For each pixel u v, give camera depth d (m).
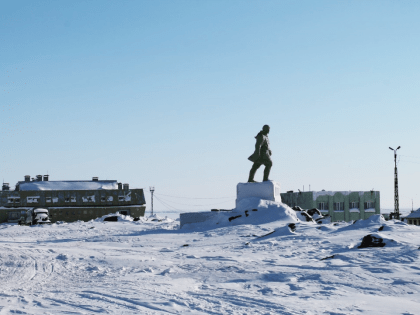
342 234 22.39
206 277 13.34
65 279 13.73
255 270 14.08
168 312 8.55
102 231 34.59
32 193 91.31
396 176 56.19
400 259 14.49
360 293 10.49
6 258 18.11
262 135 35.72
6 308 8.87
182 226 34.38
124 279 13.26
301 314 8.44
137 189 96.12
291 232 24.30
